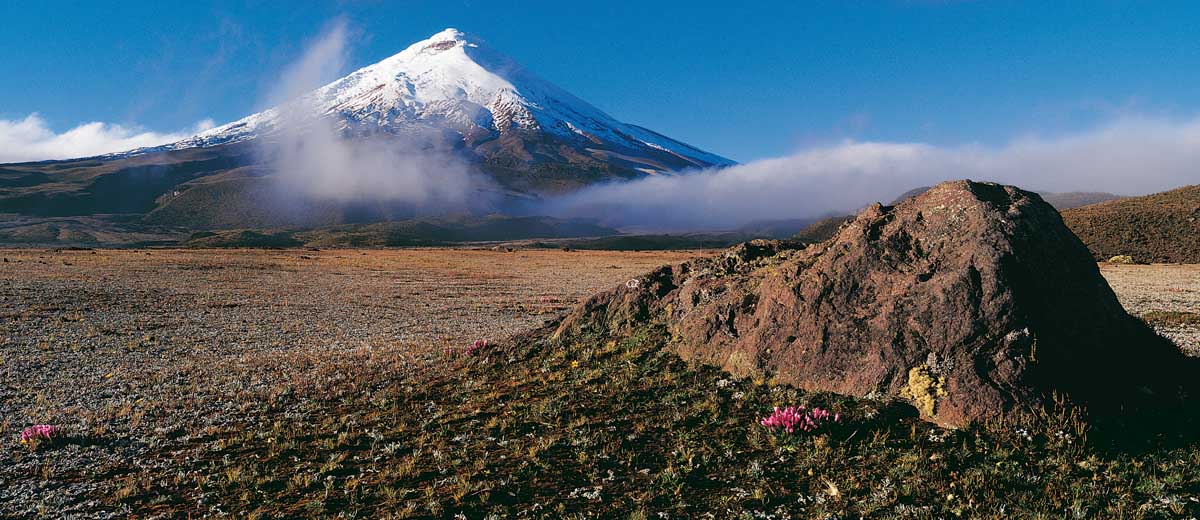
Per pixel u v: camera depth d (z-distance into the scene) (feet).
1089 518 24.14
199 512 27.76
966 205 38.55
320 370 57.21
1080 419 30.19
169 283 167.02
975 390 31.42
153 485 30.78
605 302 53.26
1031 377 31.81
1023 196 40.22
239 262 258.37
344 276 211.82
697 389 38.60
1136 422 31.27
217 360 67.05
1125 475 26.78
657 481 28.81
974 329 33.42
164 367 63.21
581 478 29.60
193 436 37.88
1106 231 327.06
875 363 34.68
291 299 140.15
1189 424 31.40
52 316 102.53
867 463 28.76
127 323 97.76
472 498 28.09
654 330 48.29
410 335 88.48
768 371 38.37
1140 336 38.99
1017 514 24.48
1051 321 34.71
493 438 34.55
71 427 40.32
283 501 28.60
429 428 37.11
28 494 30.07
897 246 38.96
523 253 419.95
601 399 38.88
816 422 31.48
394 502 27.96
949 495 25.76
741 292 44.32
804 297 38.96
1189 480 26.35
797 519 25.22
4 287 136.26
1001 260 35.06
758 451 30.83
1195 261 270.05
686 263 54.24
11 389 53.26
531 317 114.83
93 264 219.20
